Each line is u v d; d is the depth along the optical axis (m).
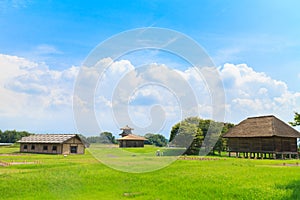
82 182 12.51
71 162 22.48
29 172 15.35
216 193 10.67
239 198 10.03
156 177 13.68
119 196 10.44
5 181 12.32
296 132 36.44
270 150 34.41
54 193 10.74
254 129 37.09
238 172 15.90
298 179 13.45
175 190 11.17
